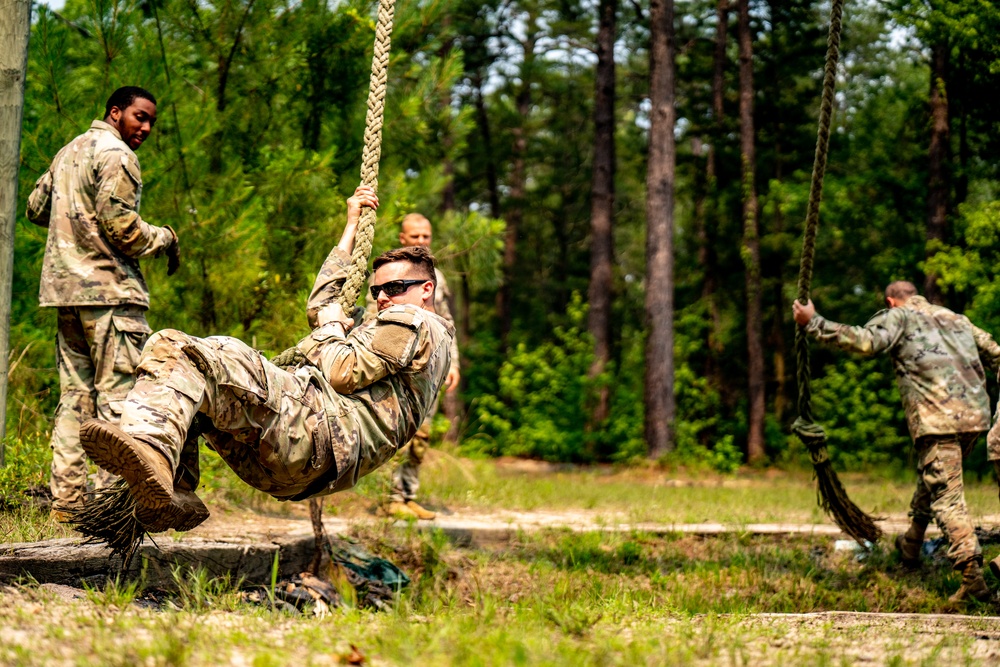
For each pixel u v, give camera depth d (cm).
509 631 399
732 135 2975
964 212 1886
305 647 364
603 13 2733
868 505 1245
